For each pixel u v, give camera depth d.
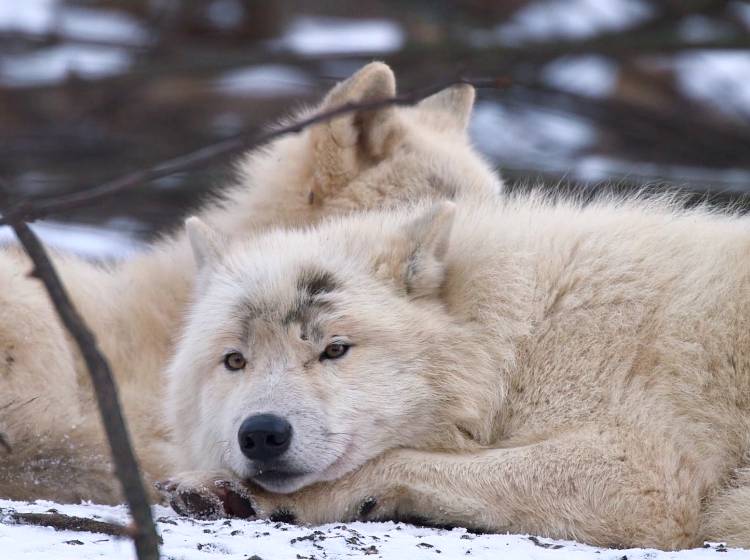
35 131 24.14
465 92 14.77
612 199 11.10
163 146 24.48
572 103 24.91
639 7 26.64
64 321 5.79
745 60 27.25
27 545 7.30
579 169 22.22
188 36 26.86
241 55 23.36
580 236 10.09
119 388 11.83
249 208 13.32
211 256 10.60
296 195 13.07
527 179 19.41
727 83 27.02
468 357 9.66
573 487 8.84
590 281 9.77
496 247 10.20
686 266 9.83
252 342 9.51
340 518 9.12
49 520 7.82
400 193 12.92
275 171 13.37
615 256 9.88
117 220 22.97
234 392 9.47
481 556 7.59
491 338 9.73
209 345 9.84
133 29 26.73
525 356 9.65
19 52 25.14
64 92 24.92
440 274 9.99
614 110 24.42
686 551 7.88
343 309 9.51
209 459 9.79
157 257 13.08
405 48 22.84
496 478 8.91
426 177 13.06
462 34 25.94
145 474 10.68
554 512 8.81
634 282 9.73
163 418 11.28
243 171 14.16
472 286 10.02
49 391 10.74
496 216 10.75
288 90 26.08
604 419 9.20
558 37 23.12
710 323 9.52
